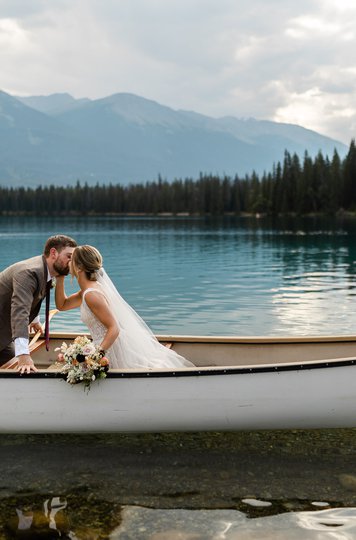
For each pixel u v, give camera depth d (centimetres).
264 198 11750
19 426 473
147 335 541
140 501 373
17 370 464
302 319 1041
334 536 331
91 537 331
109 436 482
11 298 483
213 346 594
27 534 334
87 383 459
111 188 15975
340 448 456
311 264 2150
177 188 14862
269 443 465
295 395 457
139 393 461
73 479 406
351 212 10112
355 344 579
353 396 457
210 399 459
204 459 437
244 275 1773
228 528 340
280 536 332
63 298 525
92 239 4122
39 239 4309
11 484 397
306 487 391
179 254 2681
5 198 16612
